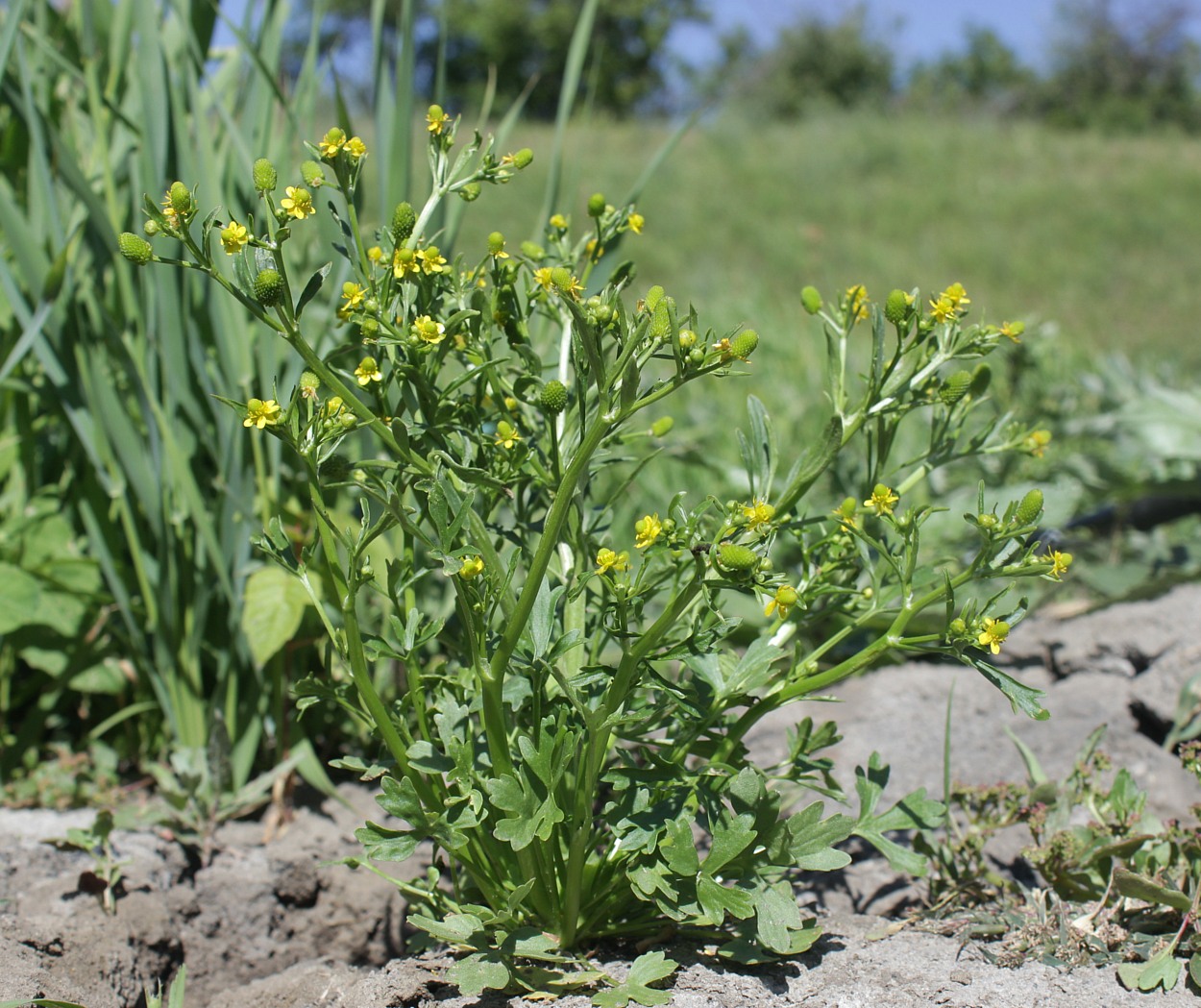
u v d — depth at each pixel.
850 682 0.83
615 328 0.60
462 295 0.63
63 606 0.79
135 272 0.79
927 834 0.69
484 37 10.93
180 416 0.78
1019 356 1.12
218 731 0.77
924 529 0.96
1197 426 1.04
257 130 0.82
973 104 9.69
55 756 0.82
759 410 0.64
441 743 0.64
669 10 11.84
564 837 0.64
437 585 0.80
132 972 0.69
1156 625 0.84
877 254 3.55
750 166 4.89
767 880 0.63
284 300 0.59
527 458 0.64
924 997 0.63
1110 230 3.85
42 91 0.83
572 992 0.63
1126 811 0.68
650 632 0.60
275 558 0.61
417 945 0.65
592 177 4.55
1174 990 0.63
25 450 0.82
